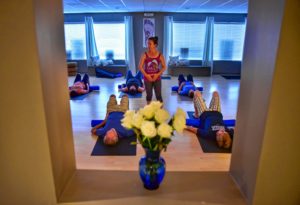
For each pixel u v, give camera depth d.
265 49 1.19
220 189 1.48
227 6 6.88
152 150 1.34
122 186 1.50
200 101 3.68
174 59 8.80
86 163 2.31
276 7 1.09
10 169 1.31
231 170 1.65
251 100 1.35
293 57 1.08
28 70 1.15
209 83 7.22
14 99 1.19
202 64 9.08
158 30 8.77
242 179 1.45
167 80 7.73
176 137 2.96
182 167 2.21
